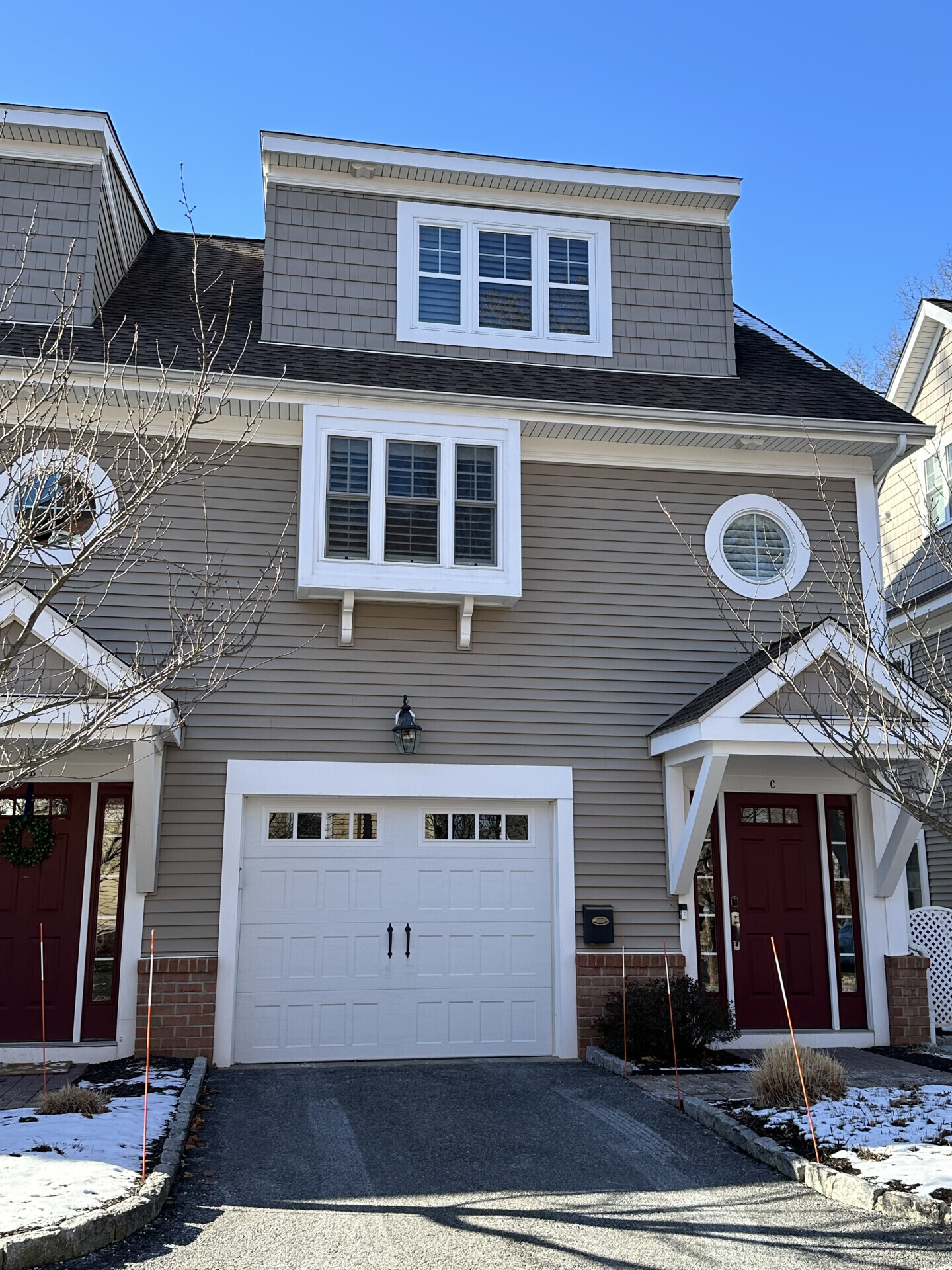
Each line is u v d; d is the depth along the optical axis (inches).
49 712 323.3
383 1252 200.2
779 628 433.1
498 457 410.9
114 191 458.6
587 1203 228.1
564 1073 355.3
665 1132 279.7
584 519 428.8
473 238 461.4
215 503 399.9
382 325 445.4
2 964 369.7
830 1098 297.6
